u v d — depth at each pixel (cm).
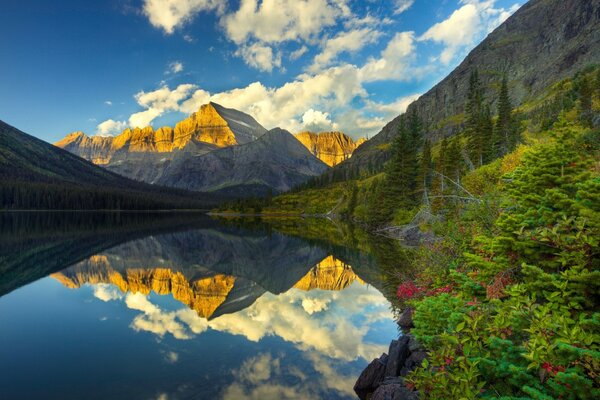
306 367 1294
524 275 778
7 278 3062
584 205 702
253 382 1164
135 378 1183
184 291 2809
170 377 1197
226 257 5034
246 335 1664
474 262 901
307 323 1850
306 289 2814
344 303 2252
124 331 1716
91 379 1181
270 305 2300
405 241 4759
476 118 8200
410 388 802
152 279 3303
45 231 7925
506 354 586
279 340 1595
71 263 3972
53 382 1155
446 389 620
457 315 715
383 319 1880
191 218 17088
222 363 1324
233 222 13650
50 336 1628
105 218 14150
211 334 1681
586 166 849
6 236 6662
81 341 1567
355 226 8869
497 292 766
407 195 6506
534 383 507
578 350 445
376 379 1095
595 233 634
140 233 8156
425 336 878
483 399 543
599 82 6150
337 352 1443
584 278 582
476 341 636
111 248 5459
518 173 961
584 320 520
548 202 793
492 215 1274
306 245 5891
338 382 1175
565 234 709
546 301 709
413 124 8856
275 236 7712
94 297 2445
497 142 6975
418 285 1712
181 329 1762
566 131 889
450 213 2575
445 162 6162
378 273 3109
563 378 439
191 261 4662
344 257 4212
